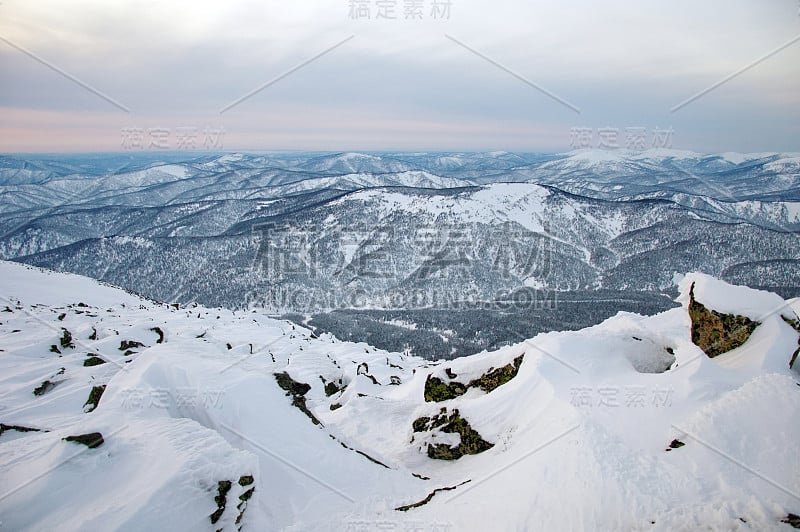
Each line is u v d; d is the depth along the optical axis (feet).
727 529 23.45
